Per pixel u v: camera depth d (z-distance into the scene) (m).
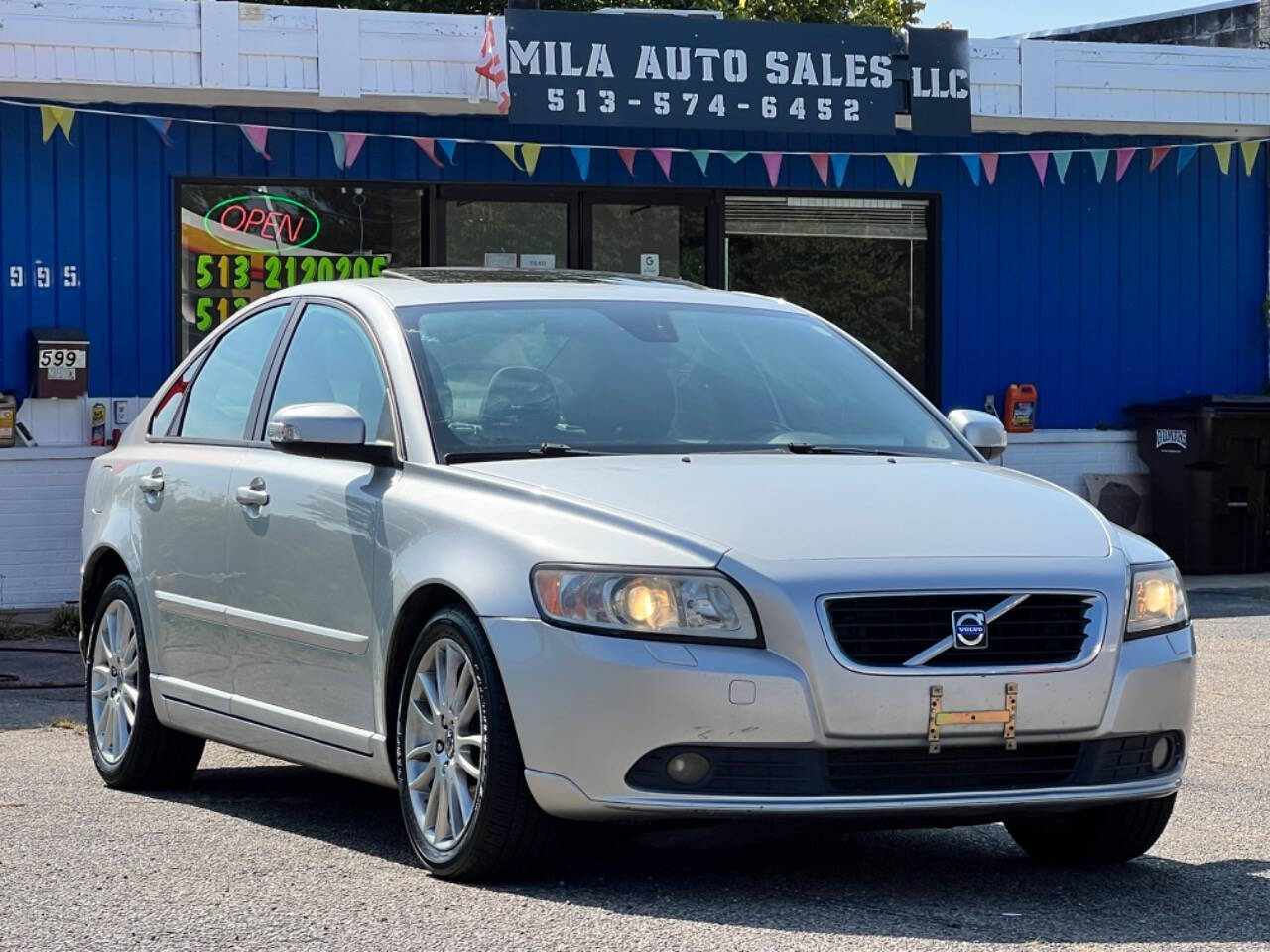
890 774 4.62
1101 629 4.78
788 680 4.51
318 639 5.53
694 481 5.01
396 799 6.48
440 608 5.09
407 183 13.27
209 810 6.21
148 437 6.95
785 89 13.00
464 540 4.94
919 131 13.30
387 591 5.19
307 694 5.63
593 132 13.64
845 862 5.34
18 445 12.32
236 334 6.71
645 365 5.81
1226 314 15.36
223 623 6.05
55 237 12.42
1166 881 5.16
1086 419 14.98
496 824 4.76
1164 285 15.18
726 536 4.68
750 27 12.92
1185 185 15.20
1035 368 14.84
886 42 13.23
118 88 11.96
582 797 4.59
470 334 5.76
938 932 4.45
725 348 6.05
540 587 4.69
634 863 5.23
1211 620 11.82
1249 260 15.41
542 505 4.90
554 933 4.39
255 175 12.90
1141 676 4.83
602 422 5.55
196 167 12.74
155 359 12.65
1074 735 4.73
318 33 12.16
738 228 14.13
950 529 4.86
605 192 13.79
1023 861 5.45
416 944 4.29
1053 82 13.84
